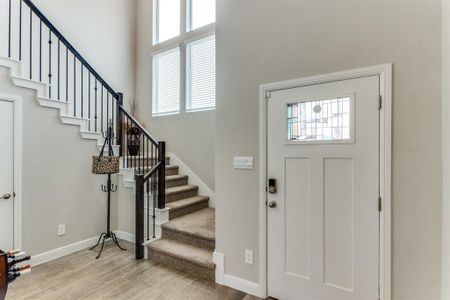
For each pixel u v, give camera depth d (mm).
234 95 2342
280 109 2113
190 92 4418
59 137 3004
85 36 4285
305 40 1977
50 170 2916
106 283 2369
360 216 1793
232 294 2219
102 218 3469
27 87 2695
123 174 3562
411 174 1605
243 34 2287
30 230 2734
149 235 3176
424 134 1568
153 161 4191
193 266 2549
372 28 1724
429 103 1552
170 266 2703
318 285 1958
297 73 2016
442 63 1504
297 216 2051
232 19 2350
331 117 1903
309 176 1998
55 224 2957
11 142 2590
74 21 4133
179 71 4547
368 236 1762
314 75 1938
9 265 1159
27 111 2709
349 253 1837
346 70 1812
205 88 4246
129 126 4105
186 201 3682
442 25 1505
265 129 2174
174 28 4684
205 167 4184
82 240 3229
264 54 2174
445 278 1465
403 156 1629
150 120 4906
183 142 4449
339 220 1877
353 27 1790
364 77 1763
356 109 1796
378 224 1726
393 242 1657
